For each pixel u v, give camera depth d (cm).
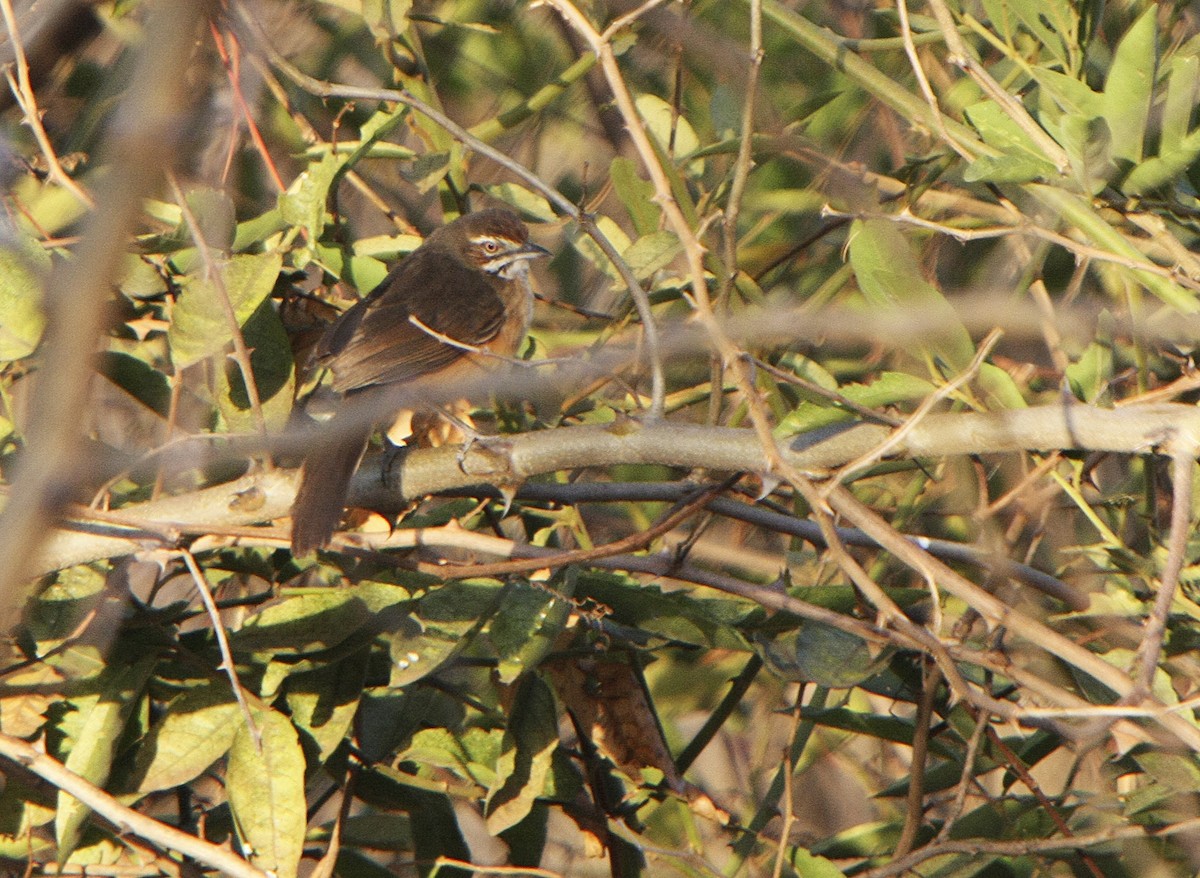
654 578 957
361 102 1093
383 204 1064
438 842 842
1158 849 788
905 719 901
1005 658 746
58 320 183
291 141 1008
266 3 1061
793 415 704
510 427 906
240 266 763
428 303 930
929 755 1072
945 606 1003
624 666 851
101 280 183
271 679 735
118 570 760
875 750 1101
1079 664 623
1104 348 833
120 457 742
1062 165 788
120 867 801
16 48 740
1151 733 745
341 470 703
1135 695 567
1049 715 590
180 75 185
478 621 727
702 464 695
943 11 793
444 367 910
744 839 894
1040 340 978
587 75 1121
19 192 886
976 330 859
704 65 1073
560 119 1143
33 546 178
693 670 1056
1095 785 924
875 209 869
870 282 708
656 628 809
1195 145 767
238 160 951
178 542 697
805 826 1081
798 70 1083
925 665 830
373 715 816
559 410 935
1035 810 846
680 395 1000
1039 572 845
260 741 696
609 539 1084
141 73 184
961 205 1045
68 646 729
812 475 668
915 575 1013
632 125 604
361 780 834
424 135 1016
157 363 947
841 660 775
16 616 718
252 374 738
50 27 905
